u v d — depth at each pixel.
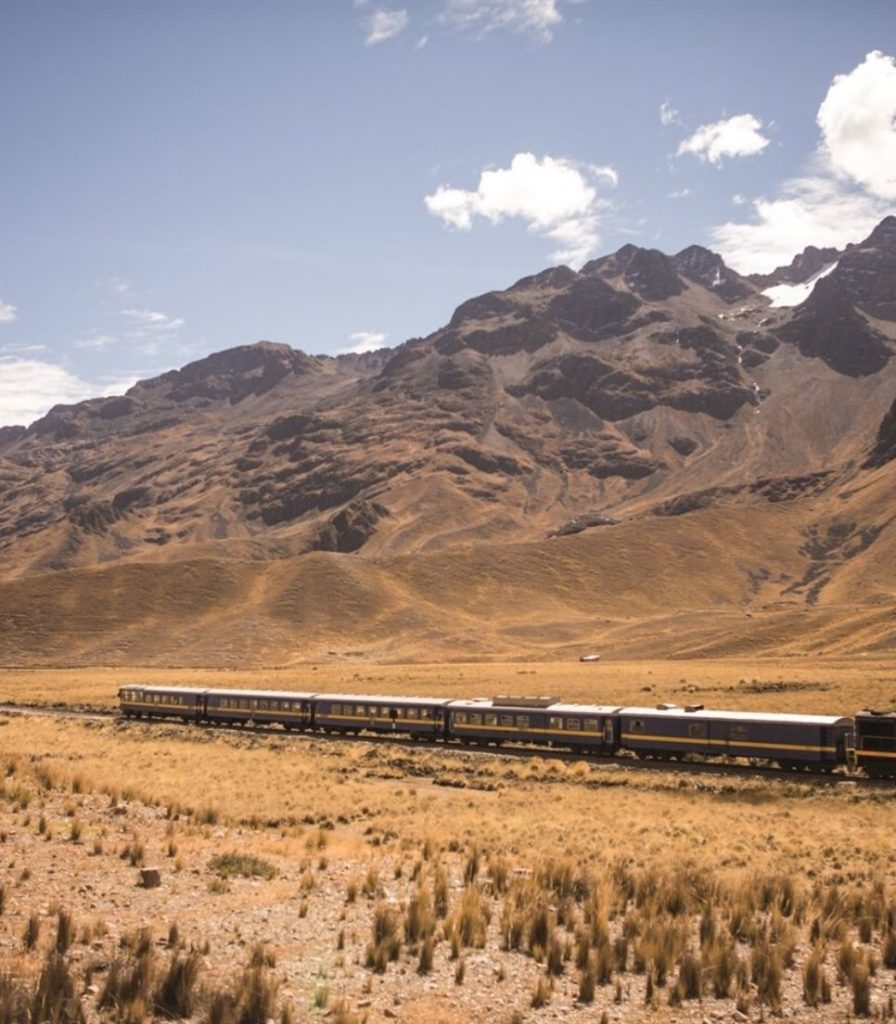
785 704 87.38
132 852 26.12
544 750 66.31
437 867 26.84
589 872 26.75
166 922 20.80
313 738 74.88
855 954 20.22
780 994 18.56
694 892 24.91
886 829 39.56
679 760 60.94
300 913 21.92
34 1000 15.32
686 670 130.25
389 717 74.88
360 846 31.00
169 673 155.62
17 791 34.22
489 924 22.17
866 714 54.03
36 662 192.25
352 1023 15.81
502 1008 17.31
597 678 121.25
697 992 18.52
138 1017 15.40
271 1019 16.09
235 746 69.94
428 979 18.50
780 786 50.94
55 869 24.38
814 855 33.75
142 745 64.88
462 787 52.66
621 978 19.20
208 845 29.48
